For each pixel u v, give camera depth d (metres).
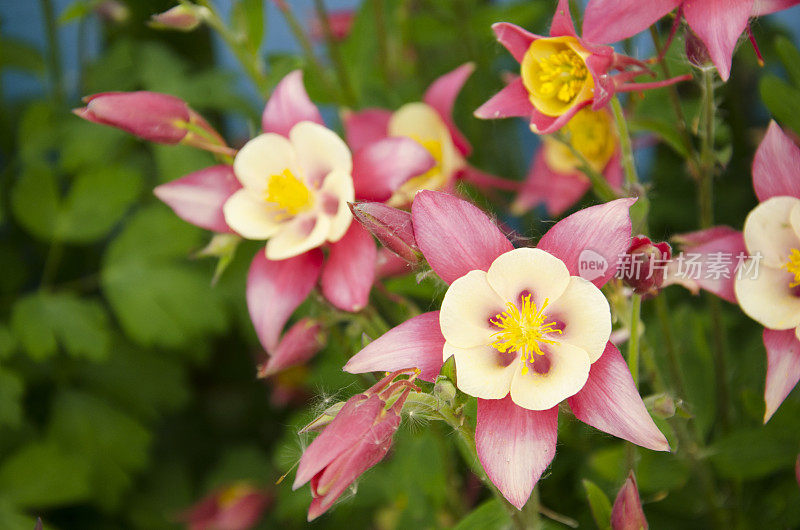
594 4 0.32
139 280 0.50
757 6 0.32
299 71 0.37
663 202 0.49
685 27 0.33
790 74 0.37
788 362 0.32
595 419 0.29
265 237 0.36
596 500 0.33
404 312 0.37
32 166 0.50
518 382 0.29
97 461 0.51
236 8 0.41
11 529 0.47
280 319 0.36
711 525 0.39
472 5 0.51
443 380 0.30
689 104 0.44
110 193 0.51
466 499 0.44
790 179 0.32
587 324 0.29
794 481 0.39
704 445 0.40
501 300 0.30
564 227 0.30
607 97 0.31
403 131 0.42
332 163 0.36
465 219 0.30
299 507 0.49
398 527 0.44
